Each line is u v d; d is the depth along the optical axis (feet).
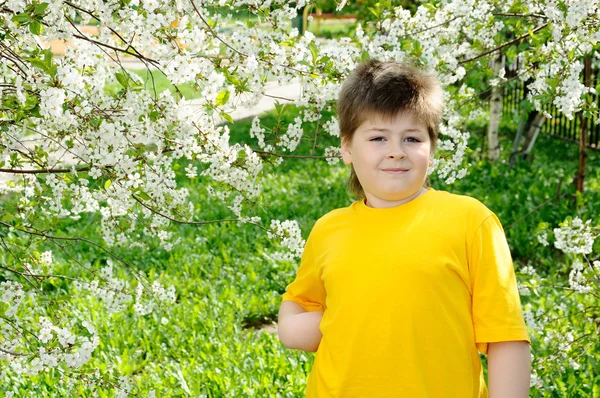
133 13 8.14
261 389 13.19
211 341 15.83
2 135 8.45
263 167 9.76
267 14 9.59
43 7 7.61
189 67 8.06
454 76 13.32
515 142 30.94
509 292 5.73
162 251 22.00
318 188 29.32
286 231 10.24
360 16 28.76
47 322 8.72
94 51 9.82
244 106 9.02
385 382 5.71
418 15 13.20
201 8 9.49
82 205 9.76
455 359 5.67
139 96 8.50
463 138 12.12
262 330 17.60
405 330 5.68
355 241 6.14
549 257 20.61
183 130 8.54
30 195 9.98
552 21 11.72
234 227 24.11
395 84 6.08
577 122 37.04
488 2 13.50
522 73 13.84
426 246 5.81
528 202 24.31
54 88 7.37
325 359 6.09
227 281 19.90
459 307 5.72
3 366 9.23
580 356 12.42
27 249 9.95
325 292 6.83
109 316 16.89
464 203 6.03
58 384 13.20
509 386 5.61
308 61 9.30
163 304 11.30
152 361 15.35
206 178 30.14
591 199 24.23
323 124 9.77
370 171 6.15
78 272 20.06
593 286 12.19
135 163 8.34
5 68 8.09
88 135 8.13
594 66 23.67
